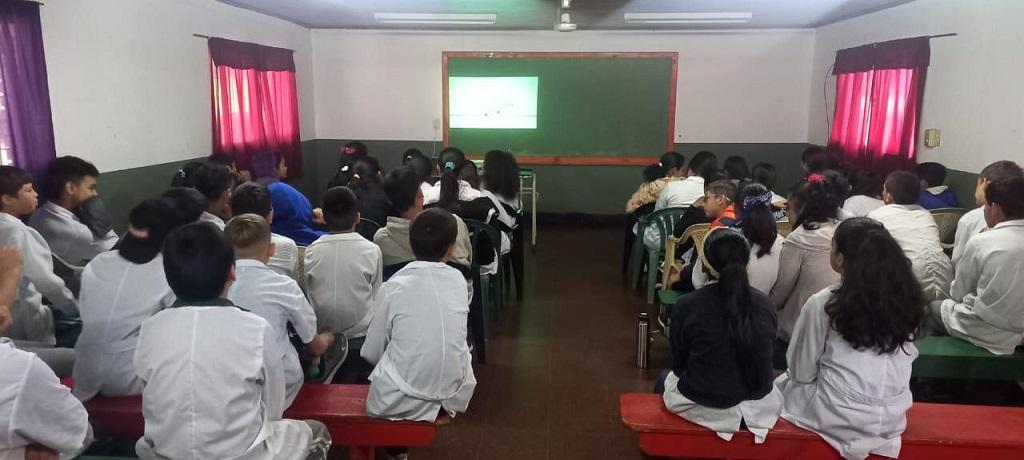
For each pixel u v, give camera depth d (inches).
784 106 288.8
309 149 294.7
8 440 52.9
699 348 79.4
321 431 75.7
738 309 76.5
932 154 193.3
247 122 227.6
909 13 205.9
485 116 297.4
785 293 109.9
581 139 297.4
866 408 75.9
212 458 59.6
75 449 58.7
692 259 139.3
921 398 118.4
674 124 293.6
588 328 163.6
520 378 133.6
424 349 81.6
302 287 107.7
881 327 72.8
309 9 231.9
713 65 287.7
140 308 78.7
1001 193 100.1
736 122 291.6
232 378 60.5
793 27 277.9
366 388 91.8
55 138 141.9
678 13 234.4
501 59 291.7
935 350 102.2
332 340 96.2
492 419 116.4
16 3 128.0
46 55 138.6
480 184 187.2
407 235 120.0
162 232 80.1
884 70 213.3
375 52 294.0
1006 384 118.7
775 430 79.9
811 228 107.3
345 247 103.3
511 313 175.0
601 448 107.1
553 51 290.7
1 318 69.9
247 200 109.0
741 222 115.3
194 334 60.4
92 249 124.4
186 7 193.5
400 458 99.5
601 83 291.9
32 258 97.1
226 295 66.1
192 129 198.5
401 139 301.6
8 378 52.9
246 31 232.4
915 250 119.8
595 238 275.3
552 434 111.3
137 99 170.9
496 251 158.6
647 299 185.6
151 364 60.4
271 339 65.5
